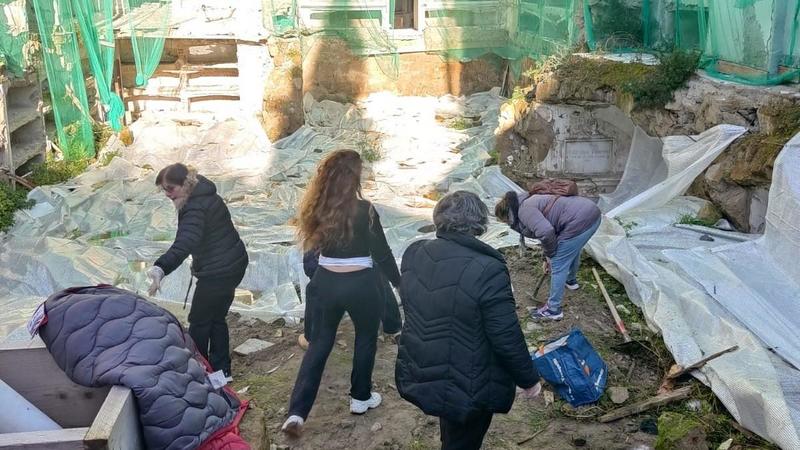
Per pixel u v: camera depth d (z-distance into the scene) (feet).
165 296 22.29
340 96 50.47
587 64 32.32
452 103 50.16
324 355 14.89
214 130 40.01
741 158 24.08
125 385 8.39
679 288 20.22
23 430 8.95
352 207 14.33
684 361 17.51
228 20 40.93
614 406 16.55
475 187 32.58
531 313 20.88
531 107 32.68
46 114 37.04
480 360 11.62
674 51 29.01
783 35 25.35
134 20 39.52
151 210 30.12
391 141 41.09
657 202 26.12
